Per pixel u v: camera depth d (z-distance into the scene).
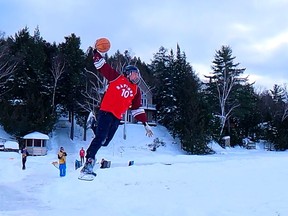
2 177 21.92
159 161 38.19
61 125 59.00
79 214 11.20
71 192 15.79
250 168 23.12
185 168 23.41
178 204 11.68
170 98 64.62
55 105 56.59
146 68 77.44
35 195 15.87
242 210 10.37
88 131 58.91
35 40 61.44
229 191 14.08
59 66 53.41
